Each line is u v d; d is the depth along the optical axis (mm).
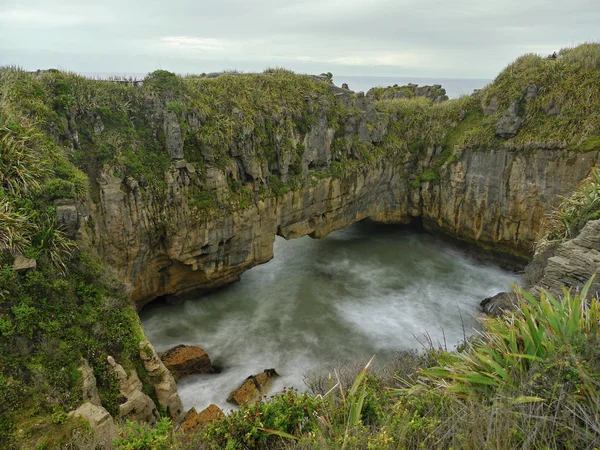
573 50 27422
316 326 21438
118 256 17500
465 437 5477
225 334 20469
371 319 22172
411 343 20062
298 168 23797
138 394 12117
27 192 12727
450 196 29062
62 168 14719
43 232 12469
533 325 7285
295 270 27547
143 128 18812
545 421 5242
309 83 25828
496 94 27797
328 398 8180
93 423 9562
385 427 6316
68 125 16469
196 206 19547
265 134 22391
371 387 9469
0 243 11336
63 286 12234
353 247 31078
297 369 18031
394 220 31859
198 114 20031
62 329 11641
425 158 30453
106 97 17938
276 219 23203
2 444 8867
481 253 28641
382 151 28766
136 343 13273
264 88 23750
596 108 23328
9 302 10977
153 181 18094
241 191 21281
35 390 10000
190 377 17031
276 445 7188
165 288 20781
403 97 36719
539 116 25391
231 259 21922
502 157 26031
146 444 7035
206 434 7598
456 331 21109
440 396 7422
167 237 18828
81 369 11164
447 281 26438
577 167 23047
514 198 25844
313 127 24250
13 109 14453
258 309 22766
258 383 16406
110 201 16703
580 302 7926
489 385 7074
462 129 29375
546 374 6215
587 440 5047
